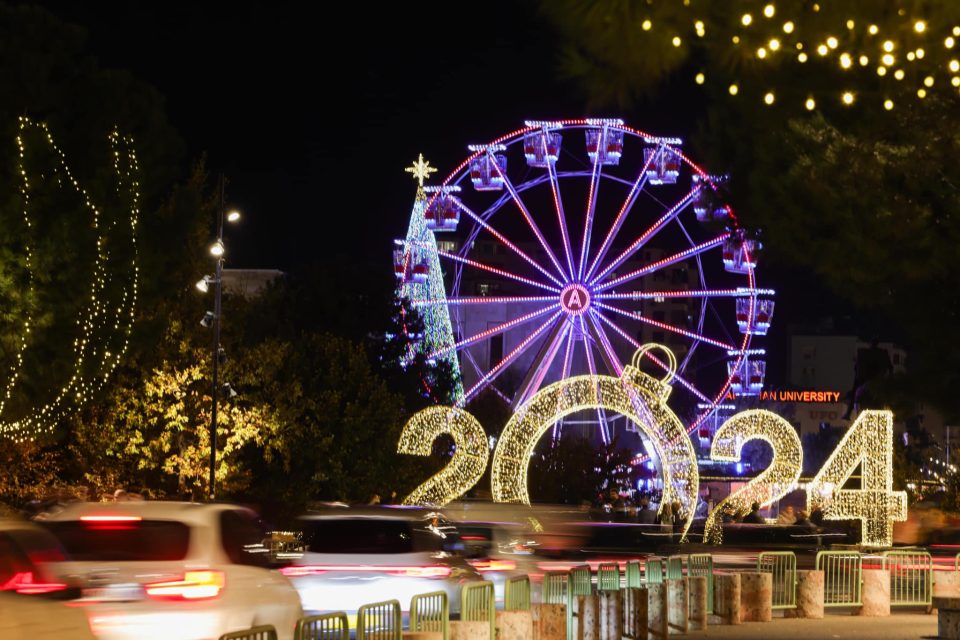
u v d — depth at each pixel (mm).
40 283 32031
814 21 9031
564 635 17625
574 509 38875
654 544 38250
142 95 36281
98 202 33656
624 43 8680
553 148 60938
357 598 17891
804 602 24766
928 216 15625
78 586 11531
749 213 19281
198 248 43000
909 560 26375
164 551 13250
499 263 143250
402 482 52719
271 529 41688
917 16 9023
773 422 42312
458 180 62719
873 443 40906
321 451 48500
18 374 31844
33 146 32406
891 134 14398
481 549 25234
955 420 21266
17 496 37906
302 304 65562
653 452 44812
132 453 41375
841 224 16297
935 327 20078
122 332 35062
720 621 23391
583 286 60469
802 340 145750
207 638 13109
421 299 68125
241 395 43062
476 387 64188
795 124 14430
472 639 14633
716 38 9000
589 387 41844
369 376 52344
